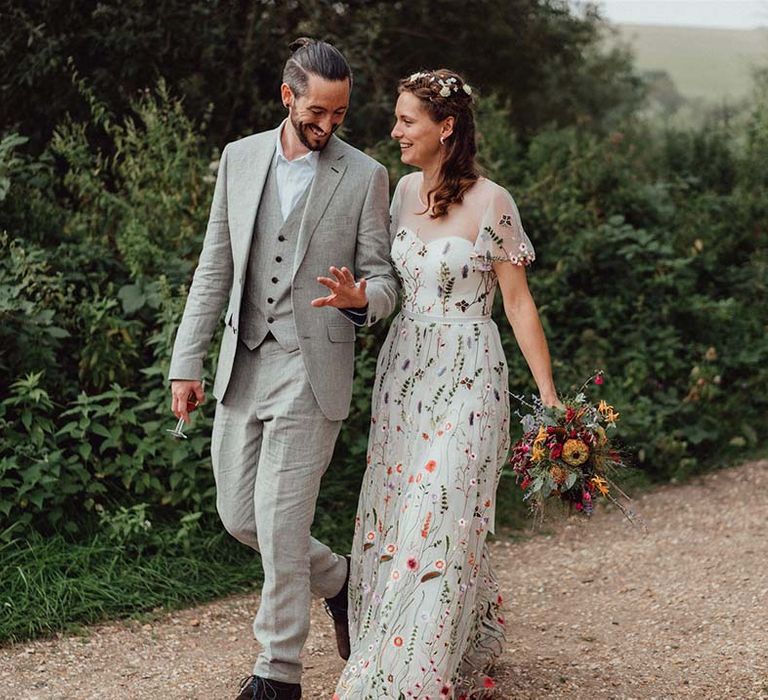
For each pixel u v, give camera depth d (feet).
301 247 11.47
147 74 25.44
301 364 11.57
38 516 15.76
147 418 17.04
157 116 21.53
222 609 15.06
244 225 11.62
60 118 25.13
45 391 16.22
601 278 23.66
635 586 16.31
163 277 17.21
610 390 21.94
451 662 10.98
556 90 39.11
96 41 24.99
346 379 11.78
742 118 33.86
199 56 25.98
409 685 10.77
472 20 33.19
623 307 23.02
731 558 17.38
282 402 11.56
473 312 11.57
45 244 19.29
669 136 33.01
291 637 11.40
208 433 16.75
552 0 37.29
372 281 11.40
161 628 14.35
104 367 17.13
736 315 24.66
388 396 11.87
